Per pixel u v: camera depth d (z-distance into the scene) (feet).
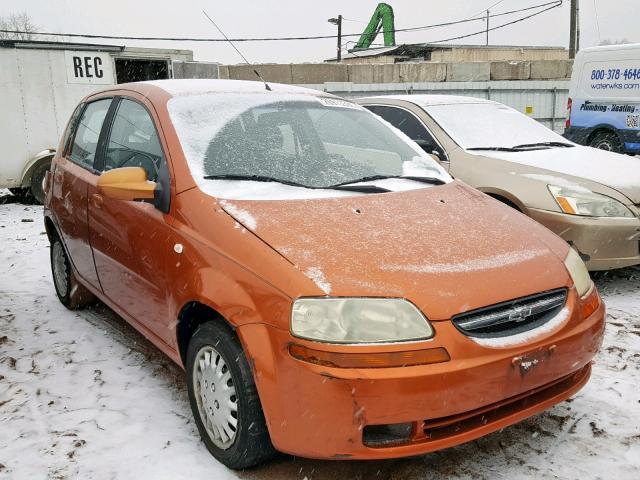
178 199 9.32
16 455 8.82
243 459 8.05
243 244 8.10
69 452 8.85
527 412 7.98
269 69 69.77
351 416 7.00
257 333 7.48
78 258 13.08
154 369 11.53
